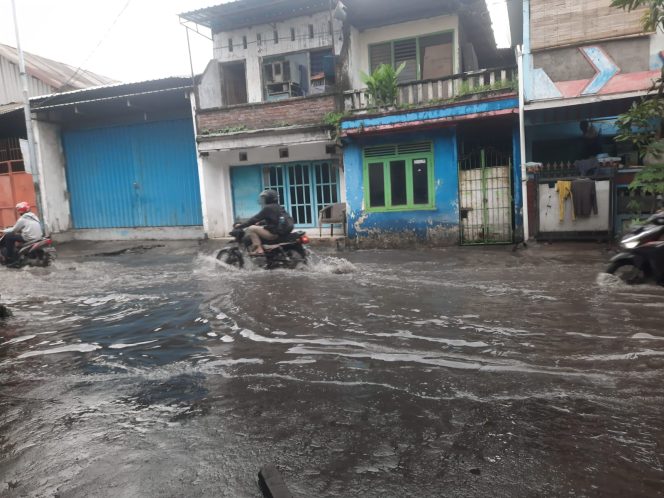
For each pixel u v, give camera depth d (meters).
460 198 11.56
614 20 9.62
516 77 10.66
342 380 3.47
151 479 2.36
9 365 4.16
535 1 10.05
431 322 4.84
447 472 2.32
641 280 6.16
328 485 2.25
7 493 2.32
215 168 14.86
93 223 16.78
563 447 2.50
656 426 2.67
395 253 10.88
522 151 10.27
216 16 14.02
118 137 16.08
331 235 13.39
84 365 4.09
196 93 13.96
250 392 3.34
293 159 14.40
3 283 8.41
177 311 5.82
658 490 2.13
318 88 14.13
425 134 11.76
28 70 18.59
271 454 2.54
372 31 13.92
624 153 11.35
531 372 3.46
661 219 6.09
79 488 2.32
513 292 6.01
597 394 3.07
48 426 2.98
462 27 13.80
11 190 16.92
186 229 15.62
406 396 3.16
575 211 9.80
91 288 7.71
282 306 5.75
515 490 2.17
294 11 13.81
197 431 2.82
